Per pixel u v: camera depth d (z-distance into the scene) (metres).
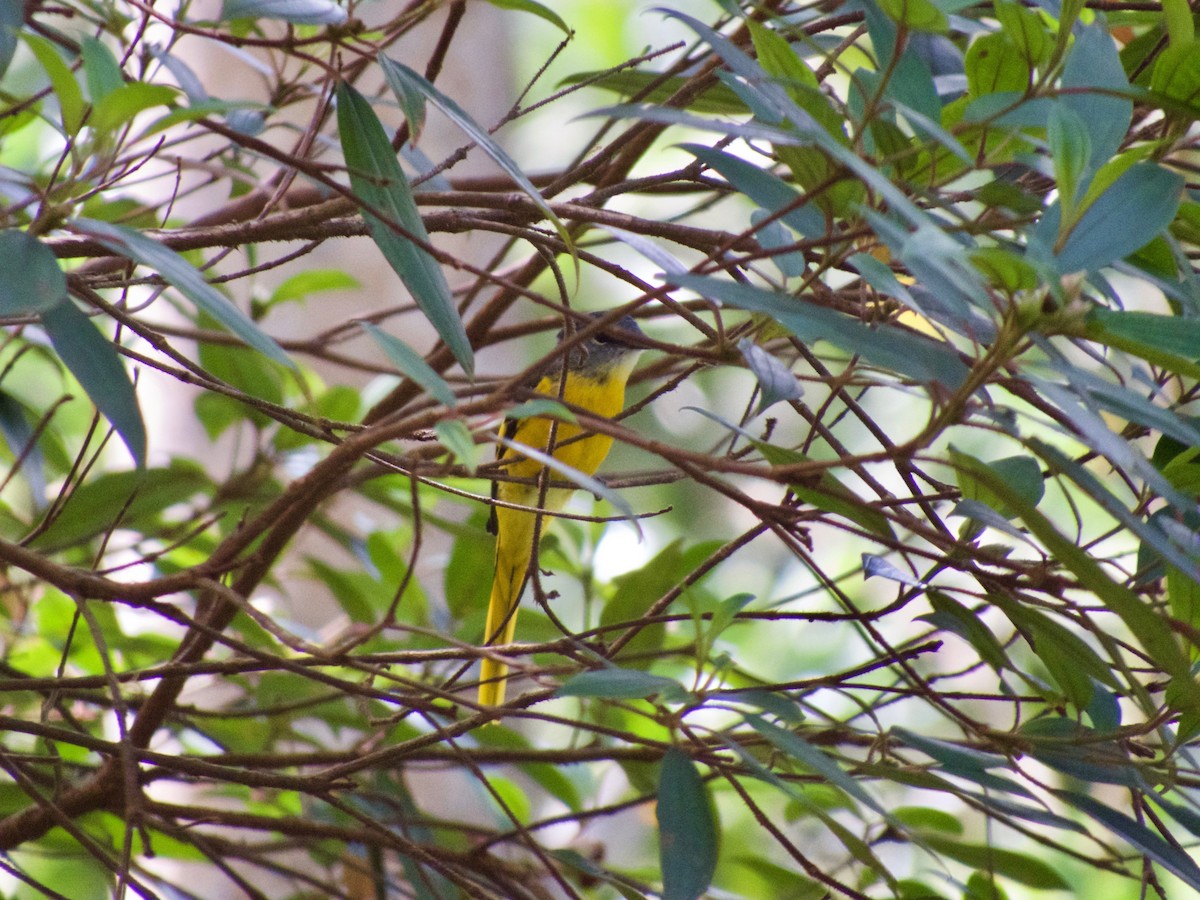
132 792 3.90
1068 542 3.79
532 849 4.02
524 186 3.89
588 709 4.42
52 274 3.79
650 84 4.11
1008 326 3.76
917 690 4.02
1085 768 3.97
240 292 6.33
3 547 3.90
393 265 3.91
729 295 3.79
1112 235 3.80
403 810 4.34
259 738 4.37
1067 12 3.81
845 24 4.09
